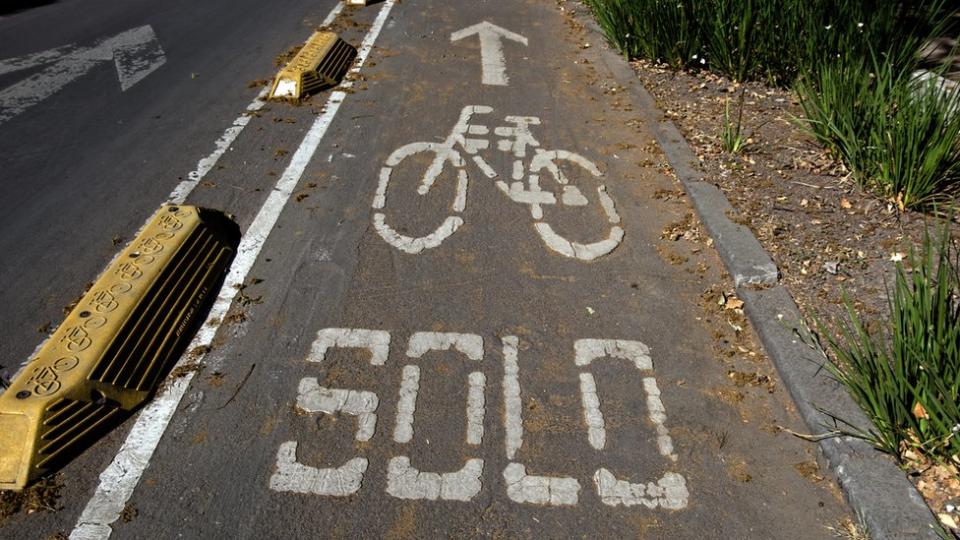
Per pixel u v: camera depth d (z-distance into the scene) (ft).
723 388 10.63
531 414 10.14
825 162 16.55
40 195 15.34
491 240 14.10
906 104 15.12
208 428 9.73
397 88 21.63
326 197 15.46
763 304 11.93
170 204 14.80
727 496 9.01
